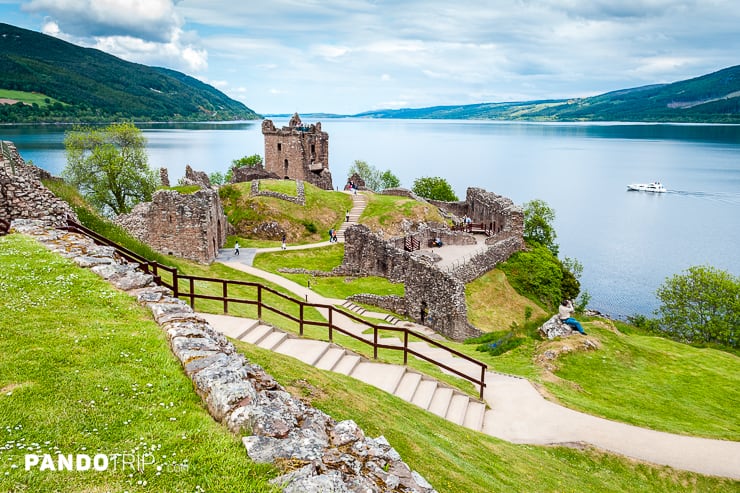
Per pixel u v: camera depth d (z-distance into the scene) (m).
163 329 12.80
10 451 8.03
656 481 17.73
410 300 40.56
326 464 8.54
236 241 55.22
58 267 15.93
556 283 49.75
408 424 15.45
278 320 27.81
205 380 10.18
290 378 14.98
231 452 8.48
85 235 20.06
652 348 31.17
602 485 16.84
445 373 25.08
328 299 40.62
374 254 48.38
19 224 20.56
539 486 15.04
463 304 36.41
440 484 12.27
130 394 9.89
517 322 41.59
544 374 25.88
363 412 14.56
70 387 9.85
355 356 20.55
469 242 56.09
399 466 9.65
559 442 19.39
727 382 26.33
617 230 124.81
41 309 13.02
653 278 88.81
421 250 51.59
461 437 16.73
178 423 9.18
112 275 15.92
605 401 23.69
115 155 66.00
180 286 29.34
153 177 71.31
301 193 67.75
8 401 9.17
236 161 123.19
